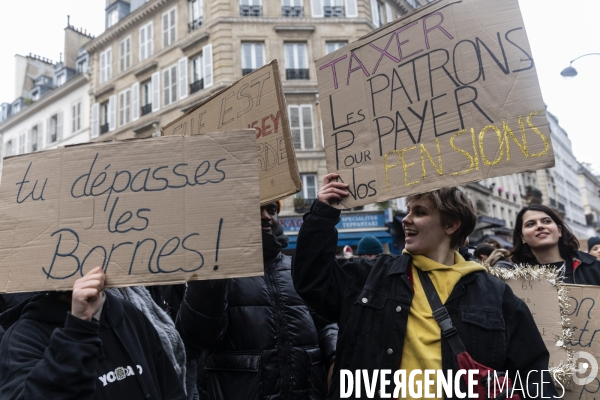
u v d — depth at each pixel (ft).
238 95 7.97
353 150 6.87
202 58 58.70
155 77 63.57
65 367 4.48
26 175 5.77
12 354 4.91
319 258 6.44
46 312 5.35
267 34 56.80
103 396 5.07
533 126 5.74
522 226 9.92
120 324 5.67
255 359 7.01
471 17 6.36
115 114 68.03
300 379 7.05
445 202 6.21
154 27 64.69
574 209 181.47
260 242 5.41
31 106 81.46
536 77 5.87
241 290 7.42
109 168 5.69
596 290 7.13
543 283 7.21
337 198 6.81
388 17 64.95
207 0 58.39
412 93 6.57
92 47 72.23
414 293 6.03
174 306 10.28
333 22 57.72
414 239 6.33
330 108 7.23
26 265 5.41
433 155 6.23
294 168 6.97
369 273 6.54
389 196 6.42
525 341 5.69
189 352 8.92
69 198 5.59
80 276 5.28
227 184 5.61
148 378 5.65
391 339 5.80
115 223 5.49
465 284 6.01
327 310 6.64
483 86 6.10
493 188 86.74
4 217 5.62
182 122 8.87
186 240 5.43
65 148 5.78
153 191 5.60
